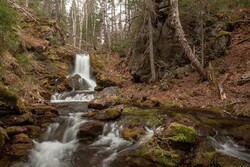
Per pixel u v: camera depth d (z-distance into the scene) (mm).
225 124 8945
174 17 14469
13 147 8188
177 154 7121
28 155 7941
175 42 17875
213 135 8289
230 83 13297
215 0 16125
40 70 19781
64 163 7621
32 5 27766
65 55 24484
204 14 17469
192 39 17609
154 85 17094
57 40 26312
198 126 8680
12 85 13719
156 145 7566
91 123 9773
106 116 10617
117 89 17484
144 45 19406
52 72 21141
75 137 9375
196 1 16484
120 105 12828
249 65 14141
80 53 29109
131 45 20750
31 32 23234
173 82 16172
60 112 12367
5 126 8977
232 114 10367
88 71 25625
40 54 21484
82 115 11531
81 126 9805
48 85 18109
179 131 7574
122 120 10117
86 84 21703
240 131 8156
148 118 9805
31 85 15680
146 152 7426
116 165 7203
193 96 13344
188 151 7305
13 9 9438
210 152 7051
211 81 13664
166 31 18406
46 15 30750
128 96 15414
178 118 9336
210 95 12867
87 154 8086
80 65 25422
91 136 9328
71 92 17891
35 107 11898
